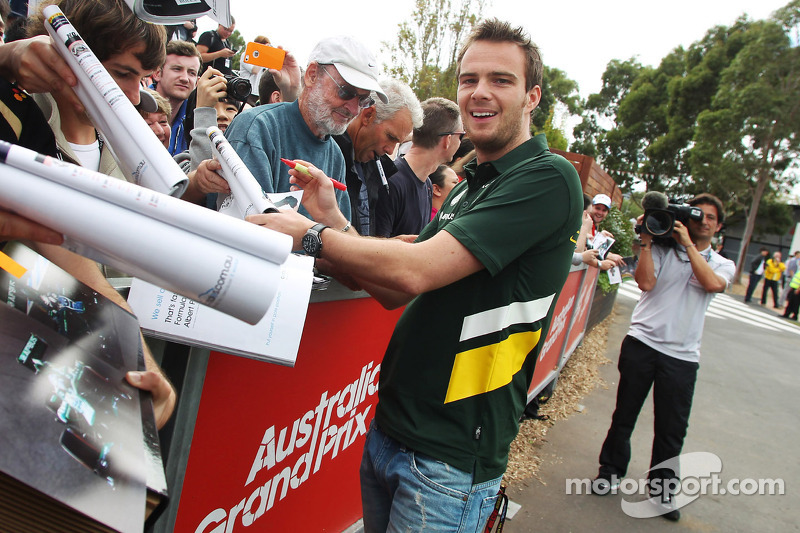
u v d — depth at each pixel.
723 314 16.06
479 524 1.55
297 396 1.57
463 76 1.56
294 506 1.71
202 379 1.16
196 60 3.01
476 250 1.35
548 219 1.42
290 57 2.90
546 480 3.51
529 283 1.48
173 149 3.01
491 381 1.47
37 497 0.49
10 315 0.58
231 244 0.66
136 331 0.81
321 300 1.54
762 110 28.94
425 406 1.49
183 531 1.27
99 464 0.53
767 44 28.88
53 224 0.59
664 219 3.30
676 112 35.16
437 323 1.50
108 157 1.49
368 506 1.68
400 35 12.35
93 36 1.12
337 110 2.01
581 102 44.72
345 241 1.30
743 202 33.91
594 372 6.24
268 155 1.92
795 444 5.07
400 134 2.70
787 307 18.00
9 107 0.91
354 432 1.98
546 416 4.55
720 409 5.82
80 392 0.58
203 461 1.27
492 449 1.50
